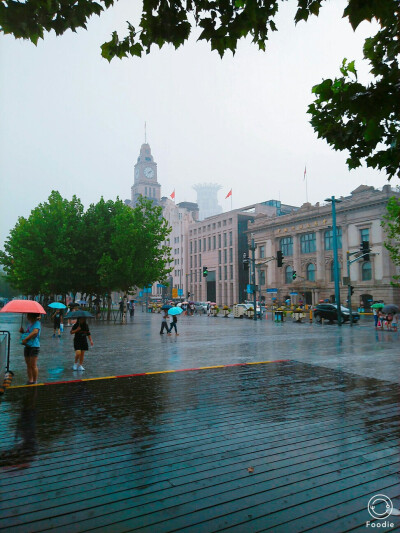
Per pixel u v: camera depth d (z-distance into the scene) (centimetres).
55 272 3397
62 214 3491
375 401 697
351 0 286
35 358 855
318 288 5241
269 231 6244
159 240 3644
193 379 900
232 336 1991
